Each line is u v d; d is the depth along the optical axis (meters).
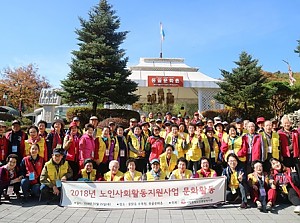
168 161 7.14
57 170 6.52
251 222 5.02
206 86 23.11
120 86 18.31
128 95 18.95
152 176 6.66
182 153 7.66
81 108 18.97
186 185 6.05
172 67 24.77
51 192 6.47
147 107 29.61
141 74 23.30
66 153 6.95
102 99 18.14
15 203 6.27
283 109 22.55
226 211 5.71
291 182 6.10
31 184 6.56
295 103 22.33
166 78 22.25
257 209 5.83
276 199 6.27
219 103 23.64
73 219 5.21
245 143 6.57
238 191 6.24
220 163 7.43
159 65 25.33
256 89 21.05
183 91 28.73
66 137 7.05
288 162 6.64
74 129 7.29
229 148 7.11
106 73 18.80
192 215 5.45
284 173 6.30
